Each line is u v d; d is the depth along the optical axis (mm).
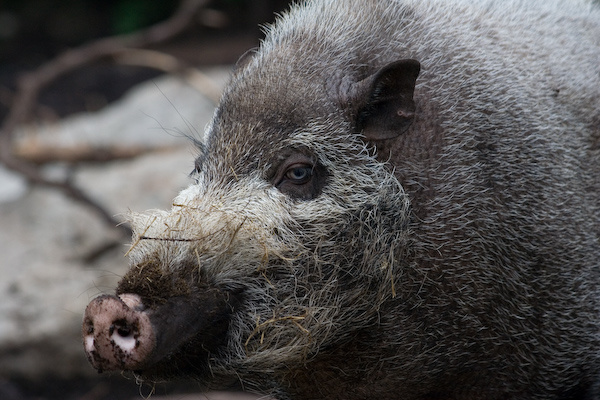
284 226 7566
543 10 9672
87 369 15570
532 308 8281
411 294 8078
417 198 8008
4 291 15930
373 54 8195
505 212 8148
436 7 8969
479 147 8172
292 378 8461
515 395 8562
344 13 8516
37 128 20906
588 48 9500
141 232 7500
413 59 7555
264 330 7602
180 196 7785
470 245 8070
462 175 8078
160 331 6949
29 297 15797
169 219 7406
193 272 7219
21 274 16172
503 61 8648
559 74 8945
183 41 27500
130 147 19328
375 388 8422
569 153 8555
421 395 8609
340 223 7715
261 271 7500
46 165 19203
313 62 8039
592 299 8477
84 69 28297
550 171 8344
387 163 7934
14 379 15625
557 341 8391
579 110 8867
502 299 8211
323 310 7746
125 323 6777
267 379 8422
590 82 9102
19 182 18641
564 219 8328
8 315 15609
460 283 8102
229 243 7367
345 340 8094
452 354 8305
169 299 7062
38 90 19531
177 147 19109
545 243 8219
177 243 7258
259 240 7453
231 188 7594
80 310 15492
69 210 17422
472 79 8359
